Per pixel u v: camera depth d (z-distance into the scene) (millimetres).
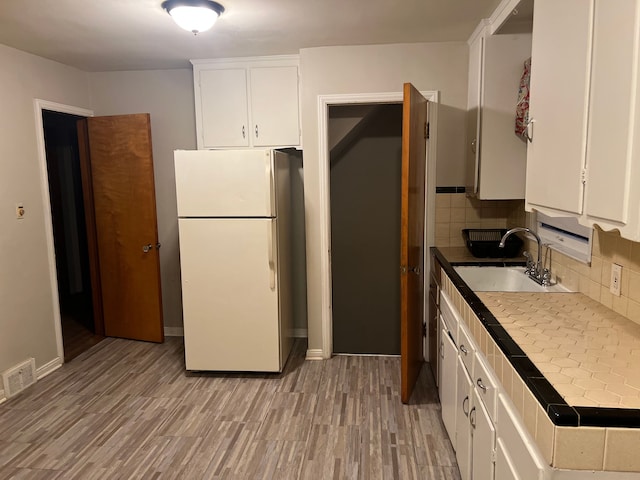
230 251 3229
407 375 2881
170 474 2271
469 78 3213
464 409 2002
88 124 3932
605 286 1872
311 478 2225
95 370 3502
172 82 3965
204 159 3160
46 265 3457
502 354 1433
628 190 1161
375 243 4355
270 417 2787
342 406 2904
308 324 3639
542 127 1788
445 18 2727
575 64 1475
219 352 3340
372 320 4441
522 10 2352
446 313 2533
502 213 3379
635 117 1126
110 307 4156
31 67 3332
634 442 1002
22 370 3191
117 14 2523
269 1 2385
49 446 2516
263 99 3600
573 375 1225
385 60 3281
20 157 3213
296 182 3986
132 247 3973
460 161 3352
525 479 1204
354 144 4273
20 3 2346
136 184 3857
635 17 1122
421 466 2299
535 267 2520
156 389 3180
